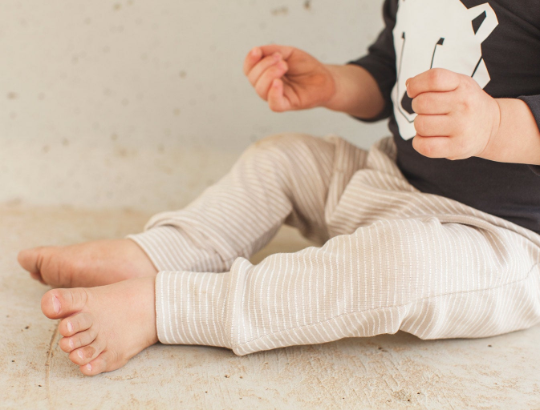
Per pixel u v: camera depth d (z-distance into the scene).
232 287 0.67
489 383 0.65
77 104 1.34
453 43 0.76
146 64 1.33
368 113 1.00
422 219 0.72
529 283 0.72
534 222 0.76
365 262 0.65
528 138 0.62
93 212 1.34
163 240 0.80
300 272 0.67
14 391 0.58
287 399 0.59
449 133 0.59
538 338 0.78
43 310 0.61
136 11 1.29
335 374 0.65
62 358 0.65
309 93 0.91
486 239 0.71
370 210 0.81
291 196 0.91
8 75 1.31
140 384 0.60
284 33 1.31
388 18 0.97
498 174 0.75
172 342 0.68
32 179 1.34
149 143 1.37
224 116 1.37
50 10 1.28
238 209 0.85
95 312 0.63
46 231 1.16
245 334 0.66
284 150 0.90
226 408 0.57
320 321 0.65
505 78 0.73
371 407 0.59
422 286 0.64
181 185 1.38
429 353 0.72
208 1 1.29
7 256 0.99
